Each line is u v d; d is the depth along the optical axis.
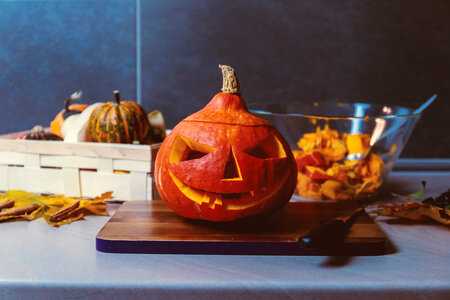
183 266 0.67
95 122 0.94
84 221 0.84
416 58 1.36
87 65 1.42
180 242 0.70
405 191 1.05
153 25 1.38
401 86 1.38
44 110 1.46
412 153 1.40
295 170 0.77
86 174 0.90
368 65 1.37
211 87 1.40
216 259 0.69
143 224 0.75
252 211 0.72
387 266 0.68
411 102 1.38
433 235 0.79
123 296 0.63
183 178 0.71
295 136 0.95
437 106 1.38
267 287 0.62
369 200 0.97
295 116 0.92
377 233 0.73
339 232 0.70
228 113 0.74
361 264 0.68
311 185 0.93
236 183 0.70
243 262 0.68
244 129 0.72
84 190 0.91
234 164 0.71
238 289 0.62
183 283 0.63
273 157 0.75
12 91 1.44
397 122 0.91
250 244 0.70
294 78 1.39
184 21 1.37
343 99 1.39
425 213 0.84
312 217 0.80
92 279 0.63
